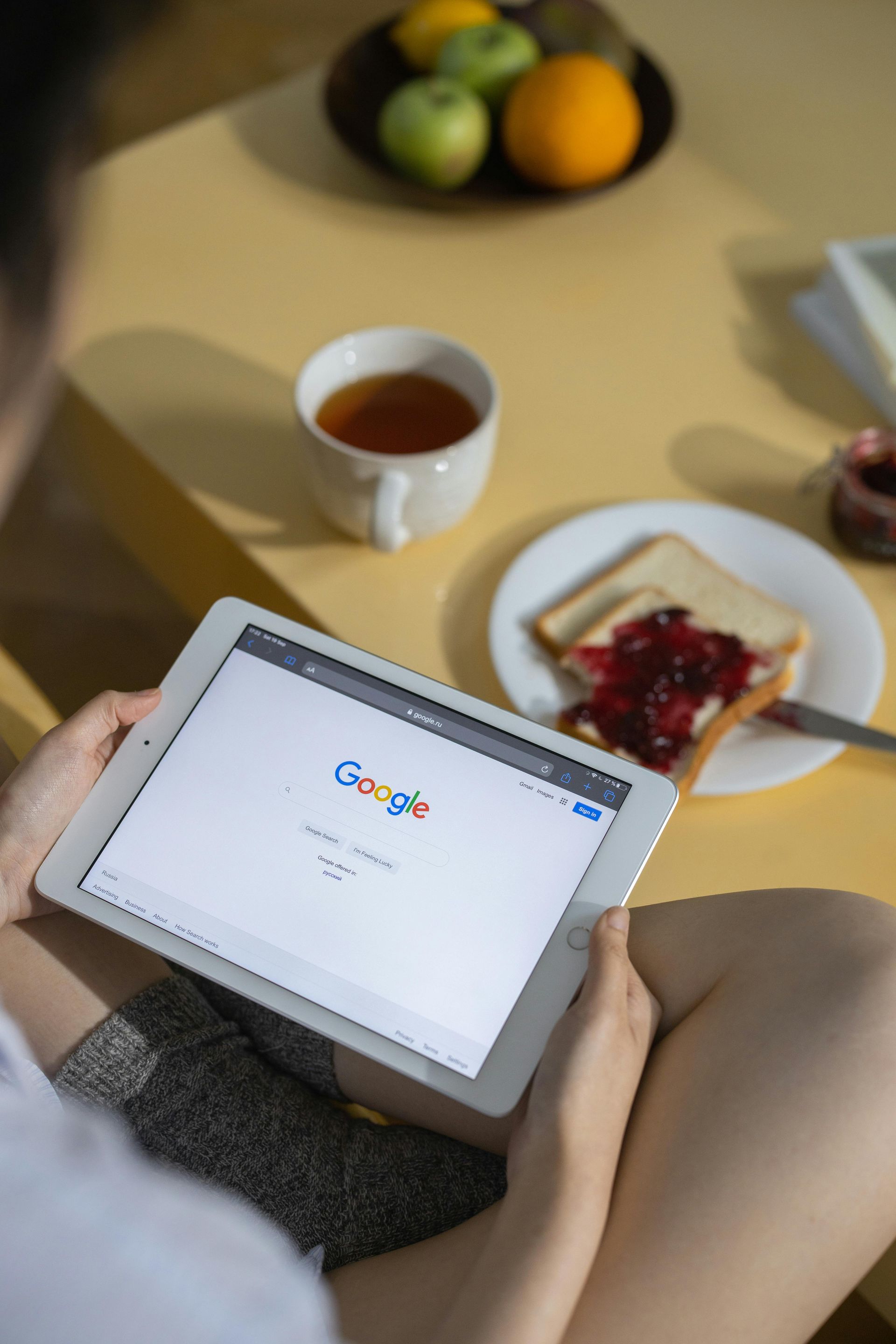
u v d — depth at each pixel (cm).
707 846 73
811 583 85
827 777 76
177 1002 63
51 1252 25
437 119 103
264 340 103
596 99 102
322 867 59
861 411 98
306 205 114
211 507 91
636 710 77
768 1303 48
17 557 172
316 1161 59
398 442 86
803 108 121
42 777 59
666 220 112
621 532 88
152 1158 58
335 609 86
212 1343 26
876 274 100
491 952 57
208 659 65
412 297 106
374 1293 52
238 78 228
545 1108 49
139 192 115
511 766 61
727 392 99
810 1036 53
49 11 16
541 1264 44
